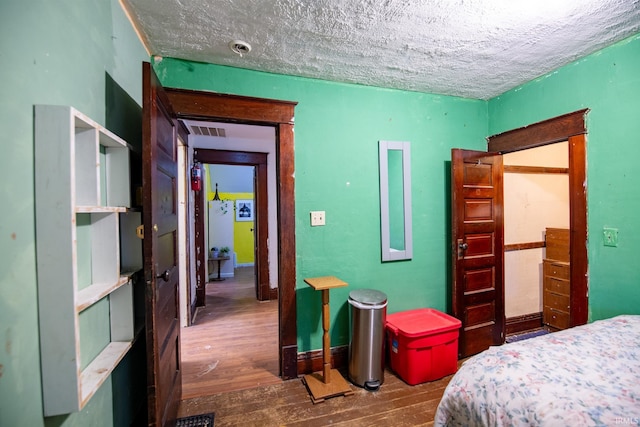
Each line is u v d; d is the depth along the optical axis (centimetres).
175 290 174
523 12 147
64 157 79
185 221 312
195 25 156
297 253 219
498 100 264
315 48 181
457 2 139
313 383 201
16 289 70
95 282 108
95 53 110
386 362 233
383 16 150
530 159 307
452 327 215
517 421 92
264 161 413
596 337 131
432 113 258
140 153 148
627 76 174
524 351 120
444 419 117
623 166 177
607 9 145
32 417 74
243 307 377
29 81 76
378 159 241
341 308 231
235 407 180
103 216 109
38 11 79
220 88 201
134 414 136
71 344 79
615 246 181
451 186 253
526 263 305
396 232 258
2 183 67
